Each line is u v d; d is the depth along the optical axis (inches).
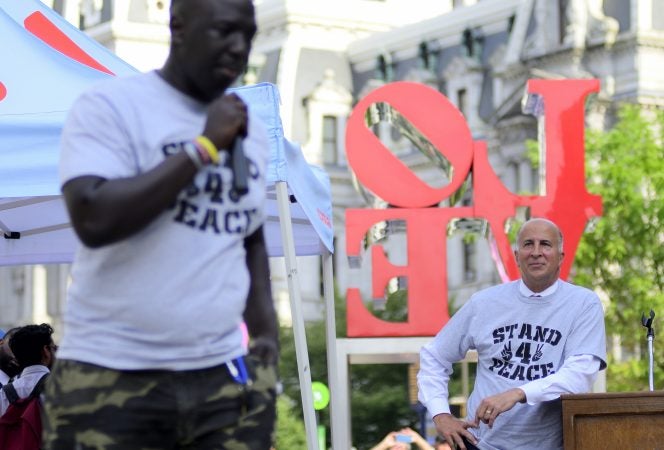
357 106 675.4
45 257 439.8
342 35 3324.3
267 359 194.4
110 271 182.7
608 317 1569.9
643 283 1547.7
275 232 444.5
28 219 424.2
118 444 181.9
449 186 671.1
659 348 1545.3
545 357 344.8
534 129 2748.5
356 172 674.2
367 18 3334.2
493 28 2972.4
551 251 342.6
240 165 181.9
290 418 1881.2
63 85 336.5
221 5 183.5
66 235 438.9
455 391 1760.6
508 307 349.4
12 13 349.1
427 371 359.9
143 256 182.2
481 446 350.3
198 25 183.3
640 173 1596.9
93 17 3427.7
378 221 661.9
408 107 682.2
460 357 360.2
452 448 352.2
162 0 3371.1
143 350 182.9
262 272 197.9
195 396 184.5
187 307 183.2
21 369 370.9
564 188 689.0
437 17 3085.6
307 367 342.3
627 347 1665.8
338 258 3280.0
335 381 441.4
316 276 3270.2
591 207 689.6
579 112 693.9
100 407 182.2
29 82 335.9
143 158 183.0
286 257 338.3
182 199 183.0
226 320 186.7
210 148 177.5
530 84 693.3
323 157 3277.6
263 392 191.8
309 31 3289.9
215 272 185.2
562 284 348.5
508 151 2797.7
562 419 329.4
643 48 2642.7
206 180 184.1
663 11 2674.7
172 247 182.9
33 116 328.2
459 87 2997.0
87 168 178.5
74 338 185.0
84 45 349.1
